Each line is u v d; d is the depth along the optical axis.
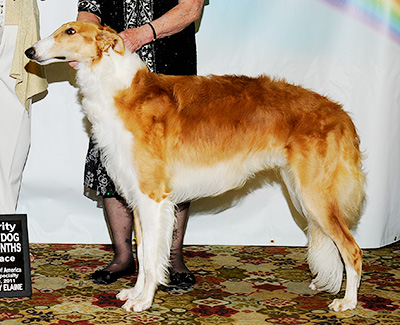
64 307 3.94
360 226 5.44
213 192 4.26
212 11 5.35
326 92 5.39
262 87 4.20
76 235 5.59
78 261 5.01
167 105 4.00
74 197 5.57
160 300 4.11
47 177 5.54
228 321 3.74
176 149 4.04
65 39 3.88
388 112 5.33
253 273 4.75
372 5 5.23
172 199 4.16
